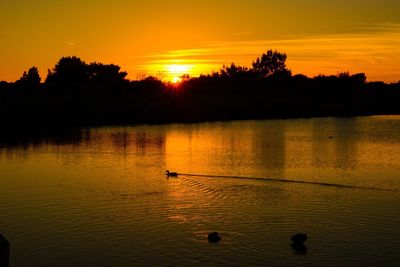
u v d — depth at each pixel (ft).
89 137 206.59
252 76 490.49
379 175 115.44
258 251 62.23
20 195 92.38
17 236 68.33
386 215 79.05
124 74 417.90
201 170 122.01
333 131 244.01
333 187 101.35
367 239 66.85
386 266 57.98
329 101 453.17
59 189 97.81
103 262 59.36
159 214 78.79
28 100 307.99
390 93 475.31
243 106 367.66
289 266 57.77
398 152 158.30
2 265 48.57
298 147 172.14
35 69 385.70
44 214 78.84
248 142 188.96
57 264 58.85
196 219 75.92
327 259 59.77
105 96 344.69
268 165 130.31
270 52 501.97
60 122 274.57
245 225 72.95
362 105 433.89
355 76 502.38
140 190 97.04
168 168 125.08
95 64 410.52
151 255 61.26
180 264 58.49
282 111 380.58
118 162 135.64
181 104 343.05
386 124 296.10
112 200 88.22
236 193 94.99
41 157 145.69
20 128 250.57
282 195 93.25
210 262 59.00
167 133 226.99
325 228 71.67
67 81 384.88
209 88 425.69
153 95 360.07
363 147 172.45
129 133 225.76
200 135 216.74
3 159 141.59
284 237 67.46
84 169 123.44
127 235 68.39
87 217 76.95
